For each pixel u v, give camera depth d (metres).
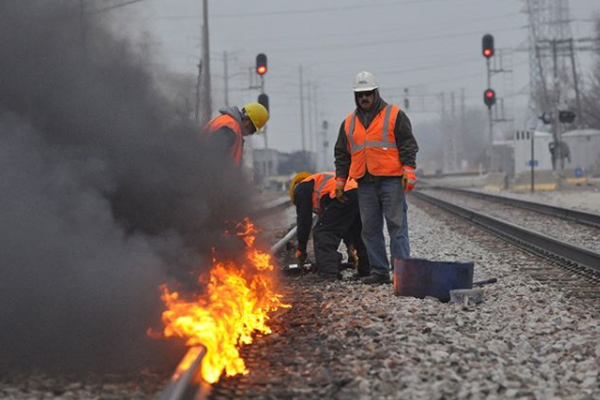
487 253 52.84
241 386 20.11
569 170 178.75
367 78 36.84
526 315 29.12
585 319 28.58
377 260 37.69
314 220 73.00
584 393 19.62
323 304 31.44
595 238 61.69
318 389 19.80
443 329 26.19
